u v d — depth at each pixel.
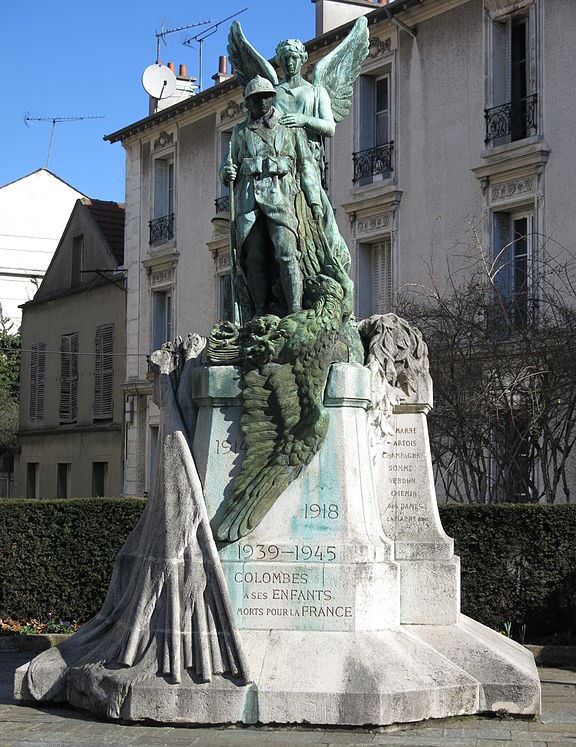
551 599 13.93
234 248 9.95
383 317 10.41
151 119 35.56
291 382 9.01
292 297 9.62
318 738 7.89
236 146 9.95
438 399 19.91
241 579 8.77
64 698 8.93
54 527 15.35
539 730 8.30
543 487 21.41
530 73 24.44
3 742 7.85
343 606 8.63
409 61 27.19
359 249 28.38
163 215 36.00
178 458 8.89
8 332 48.38
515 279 24.28
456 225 25.78
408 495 10.21
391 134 27.62
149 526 9.08
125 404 35.91
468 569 14.12
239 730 8.12
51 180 51.94
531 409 19.47
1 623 15.18
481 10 25.42
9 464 45.50
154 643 8.46
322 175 10.26
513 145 24.41
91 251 38.81
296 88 10.12
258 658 8.43
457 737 8.00
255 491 8.88
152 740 7.87
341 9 30.64
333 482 8.91
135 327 36.19
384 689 8.11
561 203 23.59
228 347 9.25
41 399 40.97
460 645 9.20
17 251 50.84
